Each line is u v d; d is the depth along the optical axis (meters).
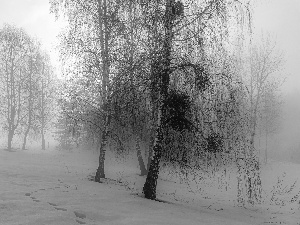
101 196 8.52
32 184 9.76
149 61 9.30
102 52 13.32
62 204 6.79
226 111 9.55
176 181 17.97
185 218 7.23
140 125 12.29
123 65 11.56
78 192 8.74
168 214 7.37
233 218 9.43
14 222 4.91
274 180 21.17
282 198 14.91
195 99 9.36
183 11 9.05
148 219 6.37
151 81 9.32
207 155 9.74
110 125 14.64
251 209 12.12
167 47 9.02
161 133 9.85
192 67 9.23
